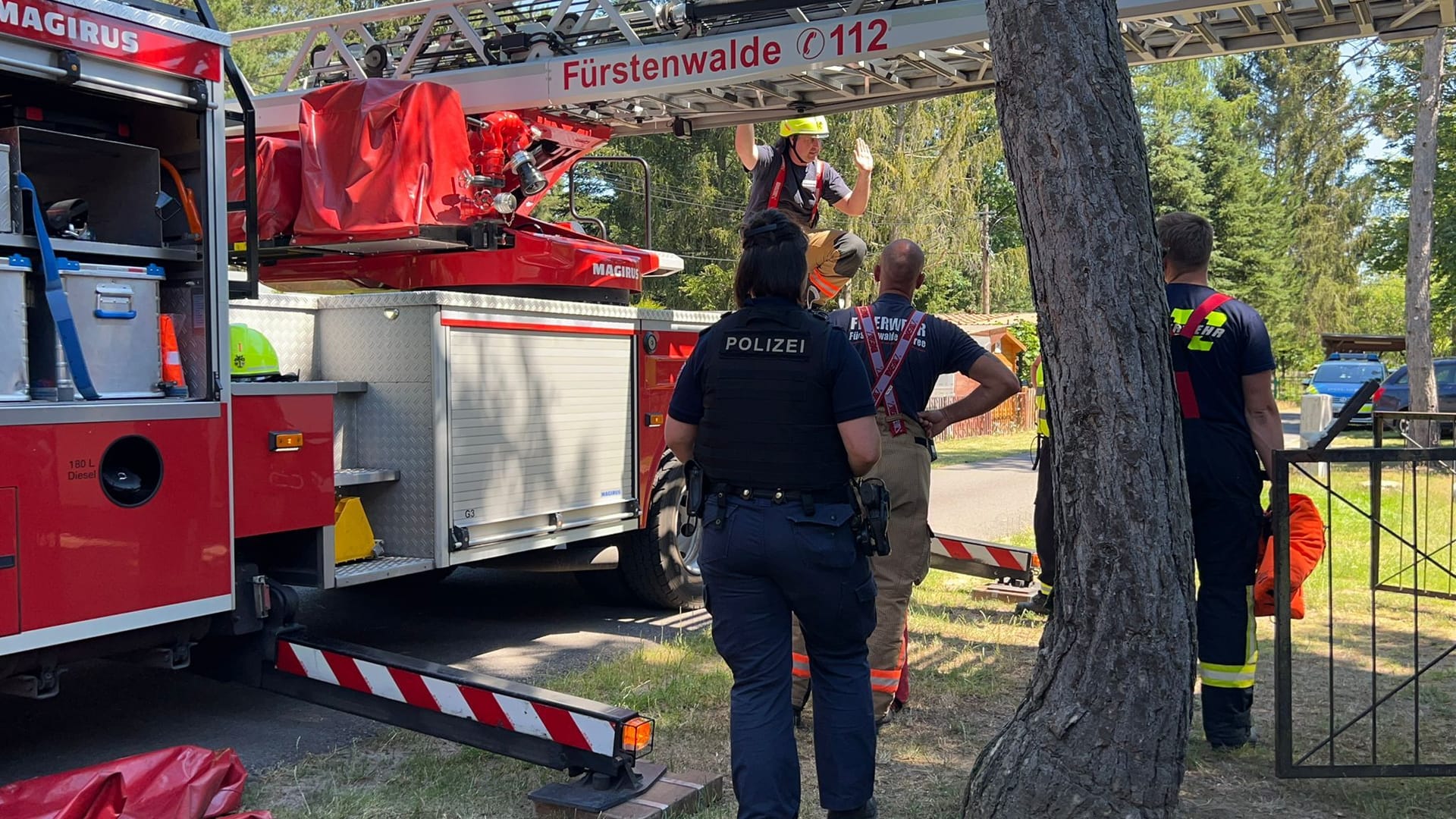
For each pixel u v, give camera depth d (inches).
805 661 177.8
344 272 257.9
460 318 206.8
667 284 1257.4
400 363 205.8
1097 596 125.4
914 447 171.2
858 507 128.3
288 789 154.9
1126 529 123.9
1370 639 241.3
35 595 143.8
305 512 182.2
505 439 217.9
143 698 202.2
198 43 164.2
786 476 125.4
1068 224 123.1
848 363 126.6
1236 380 165.0
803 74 249.6
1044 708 129.1
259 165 237.5
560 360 231.9
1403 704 193.2
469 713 152.9
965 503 501.0
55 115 161.6
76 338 148.2
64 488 146.9
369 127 232.1
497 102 268.2
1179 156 1847.9
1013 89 125.2
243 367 188.1
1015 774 128.4
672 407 136.8
